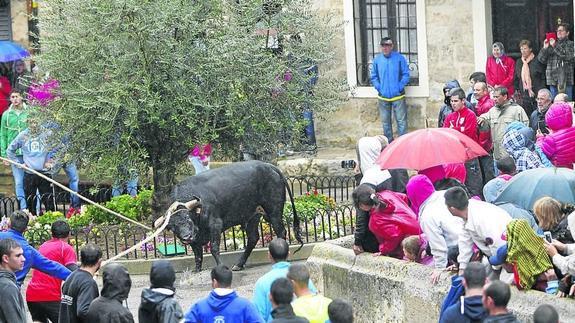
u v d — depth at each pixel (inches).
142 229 807.7
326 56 834.2
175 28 780.6
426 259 581.9
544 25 995.3
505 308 414.9
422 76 1006.4
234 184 709.9
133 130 785.6
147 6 767.1
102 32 781.9
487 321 414.0
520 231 496.4
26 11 1108.5
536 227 544.4
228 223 714.2
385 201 579.2
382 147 695.1
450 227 545.0
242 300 459.5
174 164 797.9
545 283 505.7
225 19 802.8
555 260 487.5
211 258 752.3
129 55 767.7
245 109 794.8
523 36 999.6
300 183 879.7
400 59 992.9
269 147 820.0
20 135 892.0
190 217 693.3
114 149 791.7
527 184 552.7
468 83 999.0
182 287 710.5
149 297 474.9
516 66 958.4
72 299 510.6
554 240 506.9
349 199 888.3
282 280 440.1
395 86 992.2
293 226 770.2
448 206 518.9
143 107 768.9
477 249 524.4
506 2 997.8
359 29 1026.1
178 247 765.9
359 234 591.5
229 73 784.9
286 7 823.1
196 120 783.7
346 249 611.2
